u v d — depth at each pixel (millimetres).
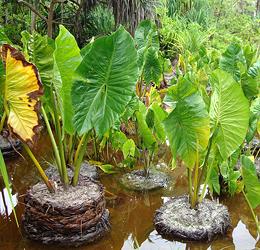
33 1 7047
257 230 2916
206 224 2770
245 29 10445
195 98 2535
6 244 2688
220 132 2637
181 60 7020
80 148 2824
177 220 2814
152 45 5297
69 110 2816
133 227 2953
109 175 3740
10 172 3898
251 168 2545
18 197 3395
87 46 3100
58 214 2598
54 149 2746
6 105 2412
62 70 2785
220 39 10180
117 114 2564
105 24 7922
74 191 2756
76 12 7777
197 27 9117
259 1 13625
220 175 3387
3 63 2375
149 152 3646
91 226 2691
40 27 7629
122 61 2523
